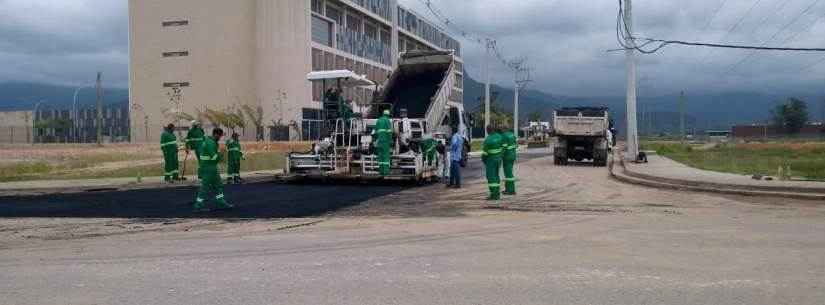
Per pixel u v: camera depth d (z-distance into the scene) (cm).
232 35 6656
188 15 6750
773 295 646
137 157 3759
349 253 891
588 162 3500
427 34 9438
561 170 2834
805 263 801
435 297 646
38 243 1005
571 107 3244
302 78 6400
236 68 6650
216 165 1455
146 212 1405
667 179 2056
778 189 1722
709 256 850
